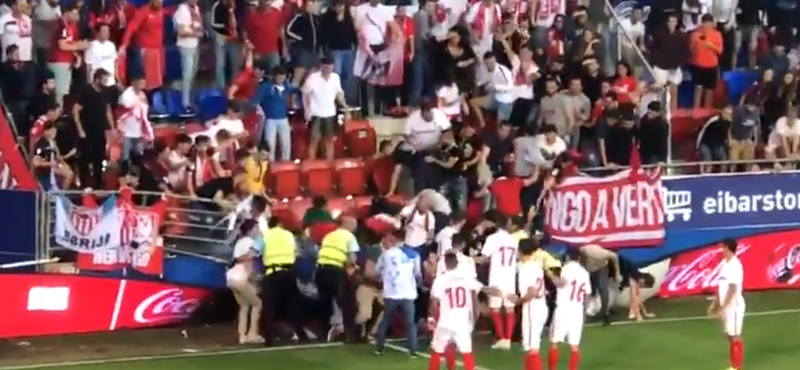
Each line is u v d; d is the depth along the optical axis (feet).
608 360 231.50
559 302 206.80
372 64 301.02
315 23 298.35
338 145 293.02
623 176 274.16
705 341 247.70
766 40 349.61
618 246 274.36
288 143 285.02
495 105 301.63
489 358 232.94
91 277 246.27
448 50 302.66
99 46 274.36
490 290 212.02
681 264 287.48
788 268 298.15
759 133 321.32
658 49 327.88
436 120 283.79
